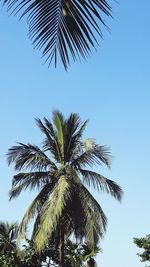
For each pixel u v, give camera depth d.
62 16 5.12
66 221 25.53
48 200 24.64
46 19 5.17
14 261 34.97
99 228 24.67
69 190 24.66
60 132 26.95
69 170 25.55
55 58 5.16
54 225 23.72
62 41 5.13
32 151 26.31
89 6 4.89
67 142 26.92
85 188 25.50
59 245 26.11
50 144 27.28
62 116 27.14
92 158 25.98
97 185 25.62
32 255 34.53
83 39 5.02
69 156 26.95
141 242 38.72
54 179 26.52
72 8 5.00
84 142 26.11
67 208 25.17
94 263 37.94
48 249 34.41
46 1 5.11
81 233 25.73
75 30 5.04
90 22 4.96
